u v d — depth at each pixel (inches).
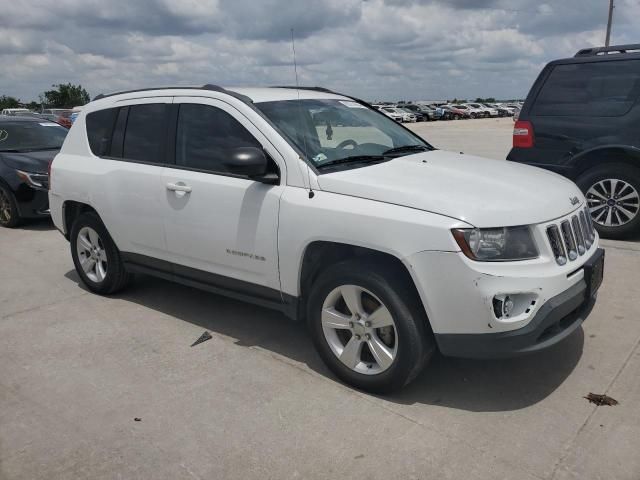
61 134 390.3
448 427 121.8
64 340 173.2
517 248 120.0
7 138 362.9
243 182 152.9
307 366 151.9
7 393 143.1
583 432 118.3
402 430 121.3
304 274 145.0
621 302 185.2
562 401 130.3
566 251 128.3
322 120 165.2
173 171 170.6
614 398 130.6
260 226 147.8
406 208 124.6
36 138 373.1
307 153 145.9
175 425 126.5
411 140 183.9
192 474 110.3
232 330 176.9
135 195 180.5
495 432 119.5
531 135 268.4
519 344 118.4
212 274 165.9
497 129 1407.5
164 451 117.6
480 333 119.1
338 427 123.4
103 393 141.3
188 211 165.2
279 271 146.9
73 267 251.4
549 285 120.1
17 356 163.3
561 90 261.6
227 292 165.2
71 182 203.9
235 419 127.9
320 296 139.6
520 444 115.1
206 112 166.6
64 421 129.6
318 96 181.8
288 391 139.1
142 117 185.3
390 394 135.3
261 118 152.6
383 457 112.7
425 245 119.6
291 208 140.7
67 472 112.3
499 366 147.9
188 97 172.1
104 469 112.8
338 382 142.8
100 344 169.5
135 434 123.7
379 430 121.7
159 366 154.4
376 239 125.5
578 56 261.1
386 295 126.6
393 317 126.8
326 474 108.7
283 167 145.2
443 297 119.6
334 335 141.6
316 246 140.4
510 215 121.2
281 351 161.3
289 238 141.6
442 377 143.4
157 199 173.6
